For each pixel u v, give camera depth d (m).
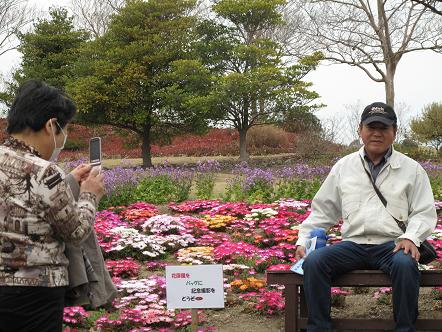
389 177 4.28
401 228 4.20
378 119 4.18
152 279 5.93
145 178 12.83
